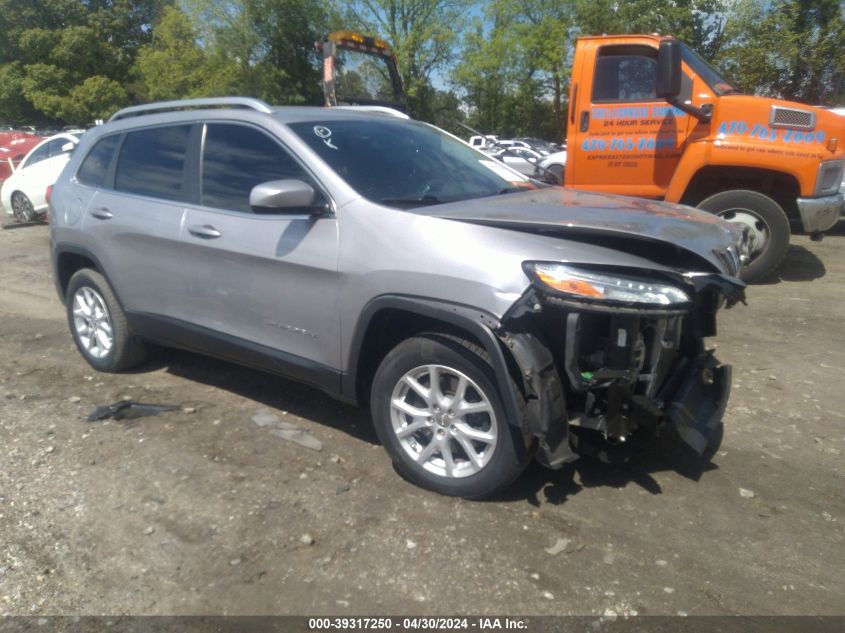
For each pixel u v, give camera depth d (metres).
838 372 4.87
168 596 2.71
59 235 5.03
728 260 3.26
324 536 3.05
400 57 37.72
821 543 3.00
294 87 36.16
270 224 3.73
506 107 42.38
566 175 7.65
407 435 3.41
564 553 2.92
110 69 45.72
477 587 2.72
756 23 22.03
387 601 2.66
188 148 4.27
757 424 4.11
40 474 3.59
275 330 3.79
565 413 3.00
